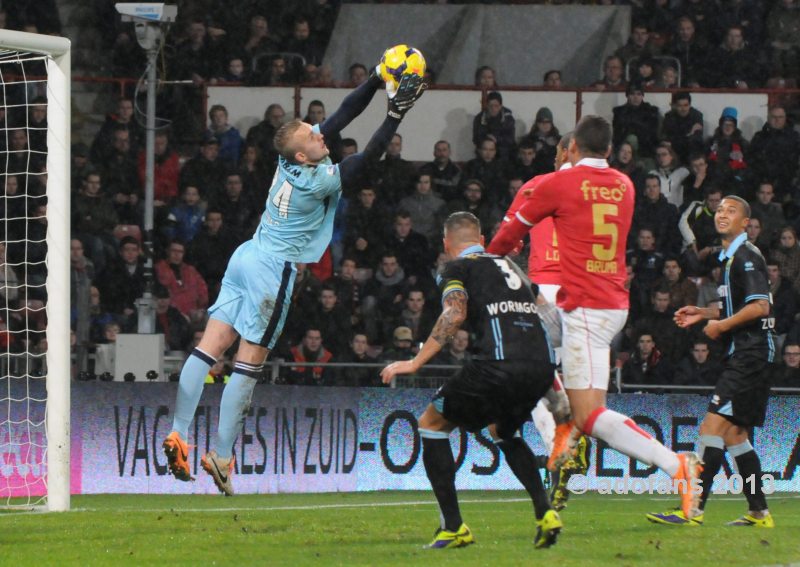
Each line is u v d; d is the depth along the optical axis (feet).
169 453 45.68
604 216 43.50
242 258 46.70
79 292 91.50
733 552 39.83
